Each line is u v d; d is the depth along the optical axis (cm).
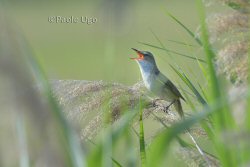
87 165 458
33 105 388
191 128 733
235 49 616
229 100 500
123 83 704
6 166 446
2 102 382
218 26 630
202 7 626
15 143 439
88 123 648
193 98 762
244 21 629
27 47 482
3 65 374
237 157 530
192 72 786
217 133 538
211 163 656
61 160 406
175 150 676
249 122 514
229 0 655
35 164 409
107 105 645
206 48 590
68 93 653
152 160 452
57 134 417
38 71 482
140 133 618
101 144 469
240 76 611
